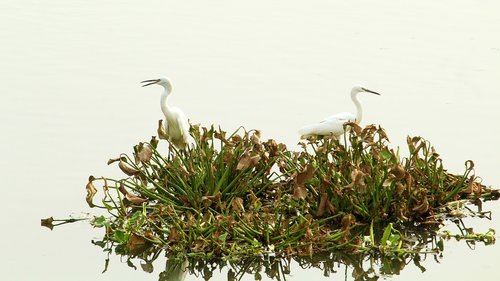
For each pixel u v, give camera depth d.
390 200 13.16
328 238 12.28
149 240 12.52
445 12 26.89
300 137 16.19
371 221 13.03
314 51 22.97
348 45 23.48
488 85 20.14
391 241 12.34
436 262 12.18
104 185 13.56
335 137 14.36
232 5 27.98
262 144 13.86
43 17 26.34
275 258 12.11
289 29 25.11
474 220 13.42
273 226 12.59
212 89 20.06
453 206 13.68
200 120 18.17
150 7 27.78
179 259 12.16
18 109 18.67
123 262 12.37
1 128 17.59
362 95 19.70
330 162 13.41
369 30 24.97
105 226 13.29
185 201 13.33
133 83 20.50
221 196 13.39
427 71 21.27
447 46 23.30
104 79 20.75
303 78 20.86
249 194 13.63
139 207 13.62
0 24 25.42
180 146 14.91
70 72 21.20
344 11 27.17
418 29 25.03
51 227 13.42
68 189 14.77
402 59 22.23
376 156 13.11
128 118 18.23
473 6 27.56
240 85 20.36
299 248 12.22
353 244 12.34
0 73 21.06
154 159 13.74
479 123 17.80
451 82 20.42
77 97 19.48
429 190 13.68
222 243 12.12
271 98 19.47
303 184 12.48
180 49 23.14
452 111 18.53
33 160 15.99
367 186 13.09
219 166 13.67
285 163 14.11
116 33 24.64
